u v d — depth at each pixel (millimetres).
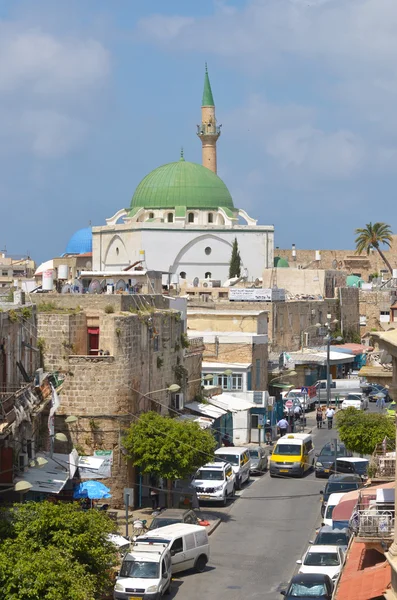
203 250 183375
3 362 52656
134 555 48062
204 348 93562
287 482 75188
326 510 57875
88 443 62031
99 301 66188
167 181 189375
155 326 69562
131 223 183875
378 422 72000
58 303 66062
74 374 62406
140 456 62281
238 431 90938
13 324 55031
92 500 58156
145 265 163000
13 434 50625
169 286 119375
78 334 63500
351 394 113375
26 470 54156
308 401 113750
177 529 52938
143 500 64562
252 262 184875
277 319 123562
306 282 159750
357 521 42688
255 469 77875
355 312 159000
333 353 128875
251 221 191250
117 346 62562
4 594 38562
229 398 89625
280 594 48188
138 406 65062
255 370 97000
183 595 48406
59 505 44562
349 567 41344
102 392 62188
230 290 123875
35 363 61156
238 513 65375
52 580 38906
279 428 96938
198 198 188250
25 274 192125
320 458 77375
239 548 56906
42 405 54969
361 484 63812
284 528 61281
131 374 63531
